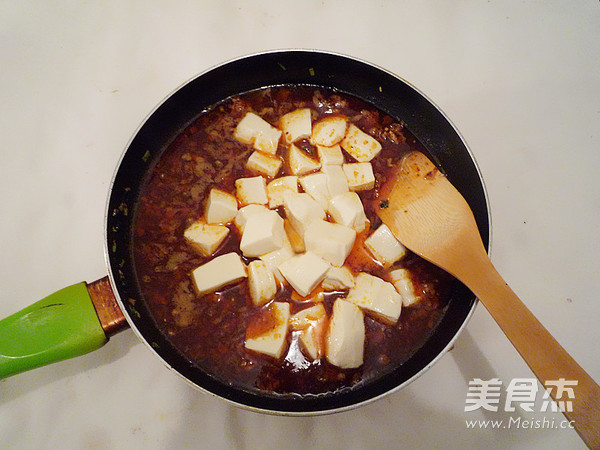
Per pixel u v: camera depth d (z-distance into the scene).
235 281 0.33
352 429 0.33
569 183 0.40
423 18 0.45
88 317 0.30
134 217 0.35
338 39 0.44
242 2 0.45
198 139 0.37
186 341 0.32
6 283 0.36
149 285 0.33
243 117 0.38
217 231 0.34
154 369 0.34
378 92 0.38
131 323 0.29
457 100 0.42
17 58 0.43
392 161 0.37
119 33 0.44
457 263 0.31
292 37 0.44
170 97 0.35
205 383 0.30
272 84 0.39
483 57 0.44
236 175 0.36
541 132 0.41
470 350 0.35
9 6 0.45
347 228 0.33
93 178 0.40
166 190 0.36
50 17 0.45
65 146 0.40
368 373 0.32
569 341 0.35
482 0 0.45
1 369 0.29
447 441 0.33
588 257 0.38
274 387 0.31
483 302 0.29
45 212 0.38
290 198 0.34
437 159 0.37
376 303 0.32
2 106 0.42
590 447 0.24
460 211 0.32
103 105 0.42
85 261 0.37
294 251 0.34
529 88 0.43
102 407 0.33
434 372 0.34
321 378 0.31
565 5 0.45
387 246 0.34
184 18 0.45
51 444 0.32
